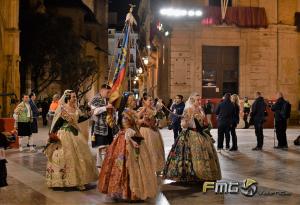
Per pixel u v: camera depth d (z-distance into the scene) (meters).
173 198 8.19
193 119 9.46
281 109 16.48
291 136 22.00
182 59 29.05
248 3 29.89
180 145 9.48
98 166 10.81
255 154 14.73
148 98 10.66
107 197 8.27
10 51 33.38
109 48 84.25
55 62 39.72
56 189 9.00
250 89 29.69
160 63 35.78
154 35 38.03
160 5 32.62
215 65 29.59
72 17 53.84
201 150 9.30
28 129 15.84
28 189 9.05
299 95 30.47
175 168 9.41
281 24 29.97
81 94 44.91
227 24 29.25
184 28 29.02
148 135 10.39
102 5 69.69
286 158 13.68
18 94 33.72
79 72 41.81
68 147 8.86
